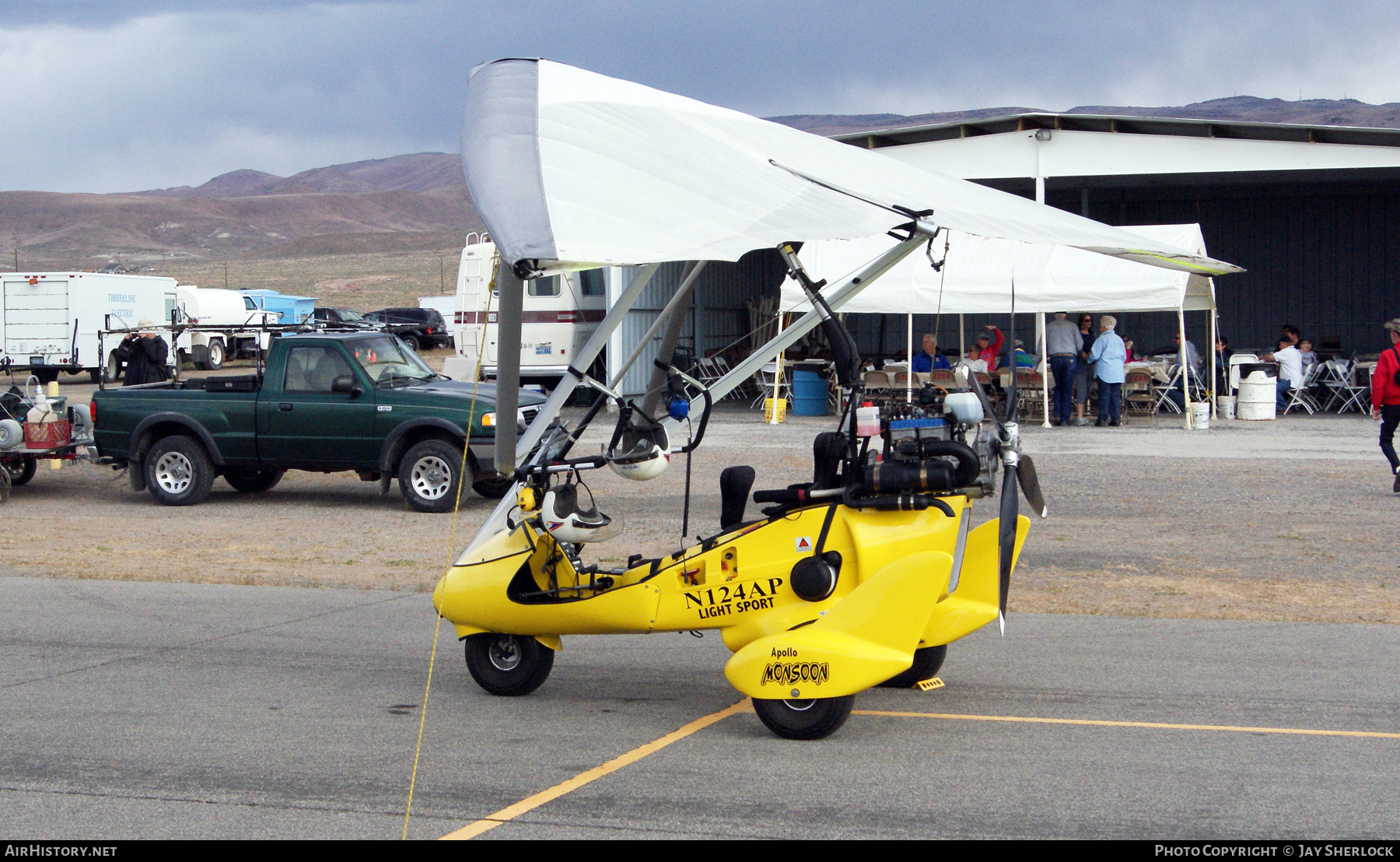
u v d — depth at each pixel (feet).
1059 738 18.16
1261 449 55.06
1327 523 37.17
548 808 15.62
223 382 45.80
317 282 334.03
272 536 39.27
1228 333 99.25
